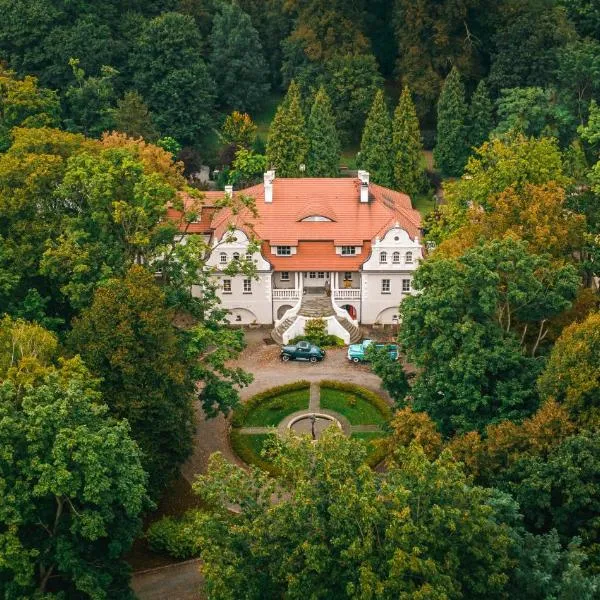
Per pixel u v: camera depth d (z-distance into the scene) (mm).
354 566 47000
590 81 129750
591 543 54469
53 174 82312
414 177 129125
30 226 80500
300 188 103375
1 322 69812
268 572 49438
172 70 138500
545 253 72812
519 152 90250
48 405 52906
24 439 52906
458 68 141500
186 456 70125
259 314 101062
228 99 148750
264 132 149000
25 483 51906
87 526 52094
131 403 64438
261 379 90812
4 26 134875
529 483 55344
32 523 54781
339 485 47750
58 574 56844
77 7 139750
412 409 68625
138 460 56156
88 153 86938
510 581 50062
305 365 93500
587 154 126062
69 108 134375
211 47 153625
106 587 55438
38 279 81938
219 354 74625
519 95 129000
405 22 142375
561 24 138500
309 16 144750
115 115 129875
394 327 100938
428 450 61000
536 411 64688
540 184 88500
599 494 55156
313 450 51312
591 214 86312
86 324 66562
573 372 60875
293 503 49188
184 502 72875
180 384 67250
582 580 46781
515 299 68938
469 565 48875
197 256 78250
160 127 138500
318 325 96438
